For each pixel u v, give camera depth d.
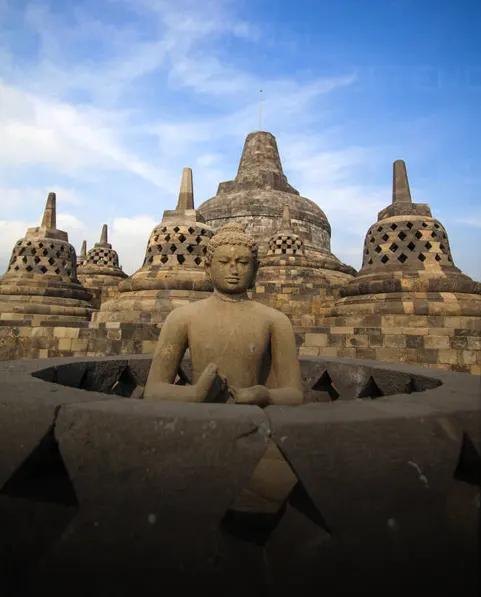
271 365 3.68
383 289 10.73
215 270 3.74
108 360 4.57
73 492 2.10
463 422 1.97
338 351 8.64
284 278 20.39
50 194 16.20
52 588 1.62
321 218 30.44
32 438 1.94
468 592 1.54
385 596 1.53
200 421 1.79
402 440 1.83
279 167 33.09
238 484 1.71
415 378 3.64
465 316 9.59
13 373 2.96
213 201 30.28
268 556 1.79
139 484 1.74
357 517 1.68
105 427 1.84
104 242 26.72
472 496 1.93
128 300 11.35
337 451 1.76
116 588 1.58
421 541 1.67
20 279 14.65
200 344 3.47
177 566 1.61
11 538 1.84
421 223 11.29
